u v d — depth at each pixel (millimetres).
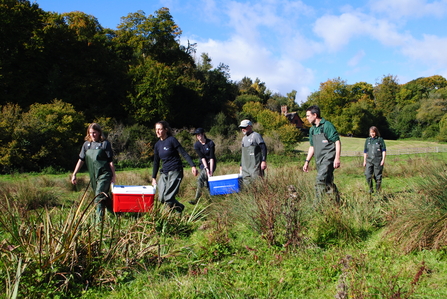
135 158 24844
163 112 35594
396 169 10930
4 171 18062
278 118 36062
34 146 19453
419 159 11539
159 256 3305
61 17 32031
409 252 3314
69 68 31828
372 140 7406
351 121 60469
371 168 7402
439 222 3357
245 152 6164
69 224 3256
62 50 32062
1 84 26000
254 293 2721
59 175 16906
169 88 35406
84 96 31562
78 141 23781
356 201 4680
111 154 5000
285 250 3535
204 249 3615
